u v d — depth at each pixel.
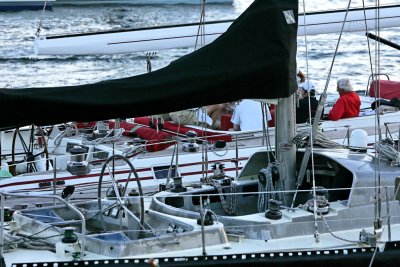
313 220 14.67
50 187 20.64
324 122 23.66
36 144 24.16
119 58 42.31
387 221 14.58
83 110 12.65
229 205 16.08
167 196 15.63
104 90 12.84
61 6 66.81
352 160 15.73
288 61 13.66
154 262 12.03
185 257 13.71
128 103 12.77
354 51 49.12
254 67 13.45
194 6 68.69
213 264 13.73
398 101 25.55
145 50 21.73
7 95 12.41
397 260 14.15
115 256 13.79
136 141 22.73
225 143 21.86
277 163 15.41
